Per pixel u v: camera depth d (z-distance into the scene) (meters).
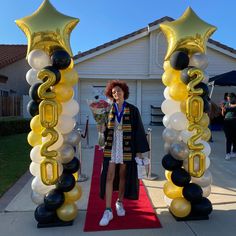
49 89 3.72
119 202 4.38
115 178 4.35
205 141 4.20
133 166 4.20
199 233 3.82
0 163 7.71
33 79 3.95
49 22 3.70
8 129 13.70
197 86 3.88
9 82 17.56
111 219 4.20
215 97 16.23
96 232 3.88
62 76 3.90
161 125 16.59
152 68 15.85
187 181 4.07
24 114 17.19
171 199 4.42
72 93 3.98
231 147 8.30
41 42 3.73
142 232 3.87
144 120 16.89
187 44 3.88
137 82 16.56
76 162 4.11
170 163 4.10
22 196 5.22
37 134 3.99
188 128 3.85
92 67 15.98
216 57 15.78
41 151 3.71
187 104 3.81
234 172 6.75
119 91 4.16
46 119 3.67
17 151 9.44
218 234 3.79
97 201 4.98
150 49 15.77
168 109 4.27
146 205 4.73
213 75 15.82
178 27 3.89
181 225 4.04
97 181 6.09
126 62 16.03
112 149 4.16
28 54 3.80
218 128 14.32
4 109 14.88
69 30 3.79
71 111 4.04
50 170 3.77
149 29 15.46
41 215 4.00
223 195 5.21
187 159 4.05
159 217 4.30
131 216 4.33
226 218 4.25
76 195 4.13
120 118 4.16
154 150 9.40
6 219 4.31
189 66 3.95
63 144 4.05
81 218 4.33
